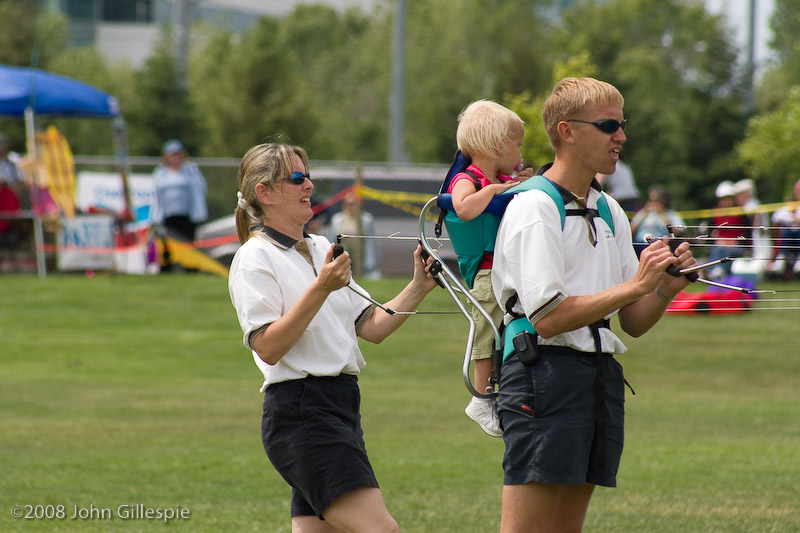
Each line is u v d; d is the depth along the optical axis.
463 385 35.41
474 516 19.44
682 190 113.31
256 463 23.75
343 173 62.72
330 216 60.16
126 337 43.94
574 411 12.48
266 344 12.56
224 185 63.84
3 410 30.11
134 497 20.61
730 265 42.97
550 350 12.59
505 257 12.69
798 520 19.09
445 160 137.00
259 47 122.62
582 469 12.53
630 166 116.38
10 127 111.00
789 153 79.12
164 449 25.19
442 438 26.88
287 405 12.80
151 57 115.06
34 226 58.75
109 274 58.88
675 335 43.22
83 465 23.39
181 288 54.03
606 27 176.50
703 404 31.81
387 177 63.62
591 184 13.37
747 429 28.17
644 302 13.36
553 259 12.35
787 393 33.69
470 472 23.02
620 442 12.95
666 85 186.50
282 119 119.88
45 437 26.42
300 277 13.13
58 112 60.56
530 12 178.12
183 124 112.44
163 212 59.16
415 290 14.11
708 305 37.72
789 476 22.61
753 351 40.31
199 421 28.81
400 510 19.86
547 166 13.50
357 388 13.34
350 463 12.63
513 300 12.82
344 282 12.28
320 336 12.93
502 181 14.70
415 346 42.00
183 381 35.69
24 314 47.97
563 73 60.75
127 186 59.72
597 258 12.84
